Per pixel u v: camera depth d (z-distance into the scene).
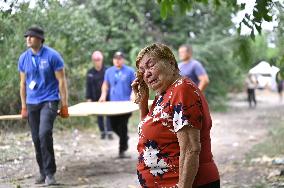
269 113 21.30
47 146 7.38
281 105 26.55
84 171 8.73
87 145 11.77
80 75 14.03
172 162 3.72
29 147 9.73
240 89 28.30
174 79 3.77
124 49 20.09
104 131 12.80
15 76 10.18
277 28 6.07
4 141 9.91
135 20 21.05
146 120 3.83
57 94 7.46
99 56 12.42
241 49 6.54
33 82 7.39
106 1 19.95
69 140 12.12
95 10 19.83
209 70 21.69
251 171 8.63
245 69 6.80
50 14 10.99
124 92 10.82
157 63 3.75
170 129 3.71
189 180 3.59
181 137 3.61
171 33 22.22
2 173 7.99
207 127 3.72
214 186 3.73
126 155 10.29
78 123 13.92
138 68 3.88
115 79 10.86
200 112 3.62
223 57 21.81
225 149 11.63
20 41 9.05
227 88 24.08
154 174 3.76
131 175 8.45
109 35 19.97
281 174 8.16
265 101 30.75
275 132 13.69
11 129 10.45
